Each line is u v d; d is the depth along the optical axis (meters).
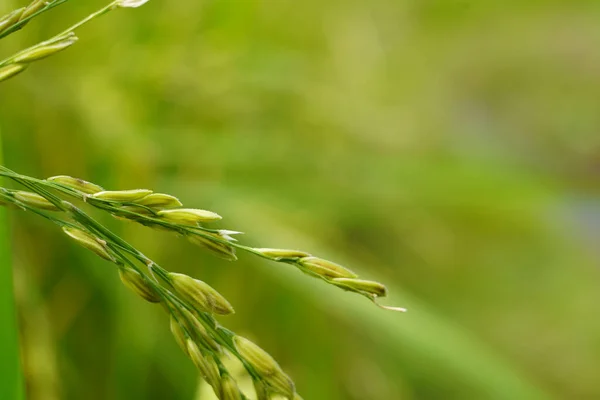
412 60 0.97
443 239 0.78
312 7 0.72
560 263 0.91
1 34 0.32
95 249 0.31
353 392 0.59
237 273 0.53
